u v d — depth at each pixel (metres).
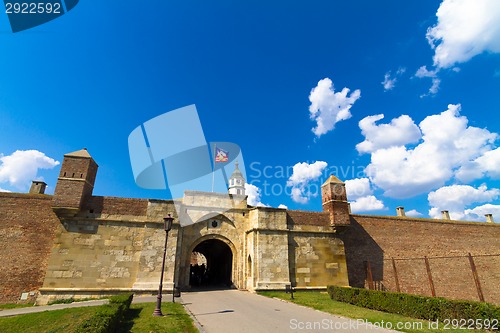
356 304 15.85
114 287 19.08
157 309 12.75
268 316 12.45
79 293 18.42
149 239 20.55
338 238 25.47
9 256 18.56
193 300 17.52
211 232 24.09
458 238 29.97
